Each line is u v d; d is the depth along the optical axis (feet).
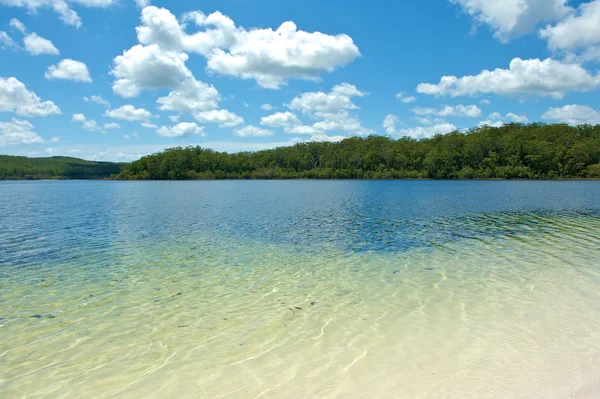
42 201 162.09
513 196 161.58
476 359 22.67
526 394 18.94
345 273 43.19
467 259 48.83
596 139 371.15
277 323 28.86
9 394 19.75
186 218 96.48
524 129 452.35
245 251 55.72
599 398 18.47
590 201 133.59
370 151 475.72
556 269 43.04
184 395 19.52
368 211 109.70
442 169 411.54
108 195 206.39
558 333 25.99
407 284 38.34
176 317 30.42
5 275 43.29
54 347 25.27
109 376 21.54
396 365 22.17
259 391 19.75
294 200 155.33
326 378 20.90
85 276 42.70
